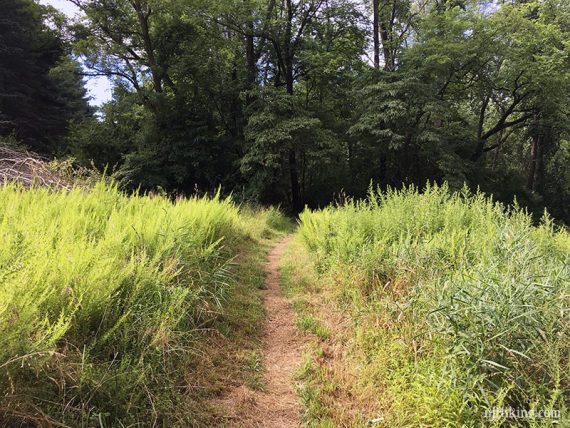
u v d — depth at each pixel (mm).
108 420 2777
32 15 25672
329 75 24688
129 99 25000
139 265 4035
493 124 32781
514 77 22141
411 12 27359
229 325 4957
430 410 2896
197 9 21609
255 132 20703
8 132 24297
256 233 11984
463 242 5398
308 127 19938
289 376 4168
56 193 6664
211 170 23000
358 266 6055
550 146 31891
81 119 30594
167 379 3309
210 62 23219
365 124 20641
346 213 8836
